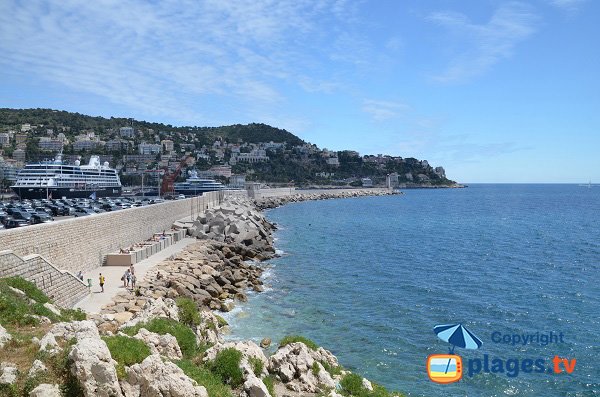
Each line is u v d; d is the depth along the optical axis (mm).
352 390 21703
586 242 81250
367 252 70250
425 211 153625
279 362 21859
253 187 179500
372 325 36031
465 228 104500
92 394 13070
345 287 47969
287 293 45438
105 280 39469
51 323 19516
